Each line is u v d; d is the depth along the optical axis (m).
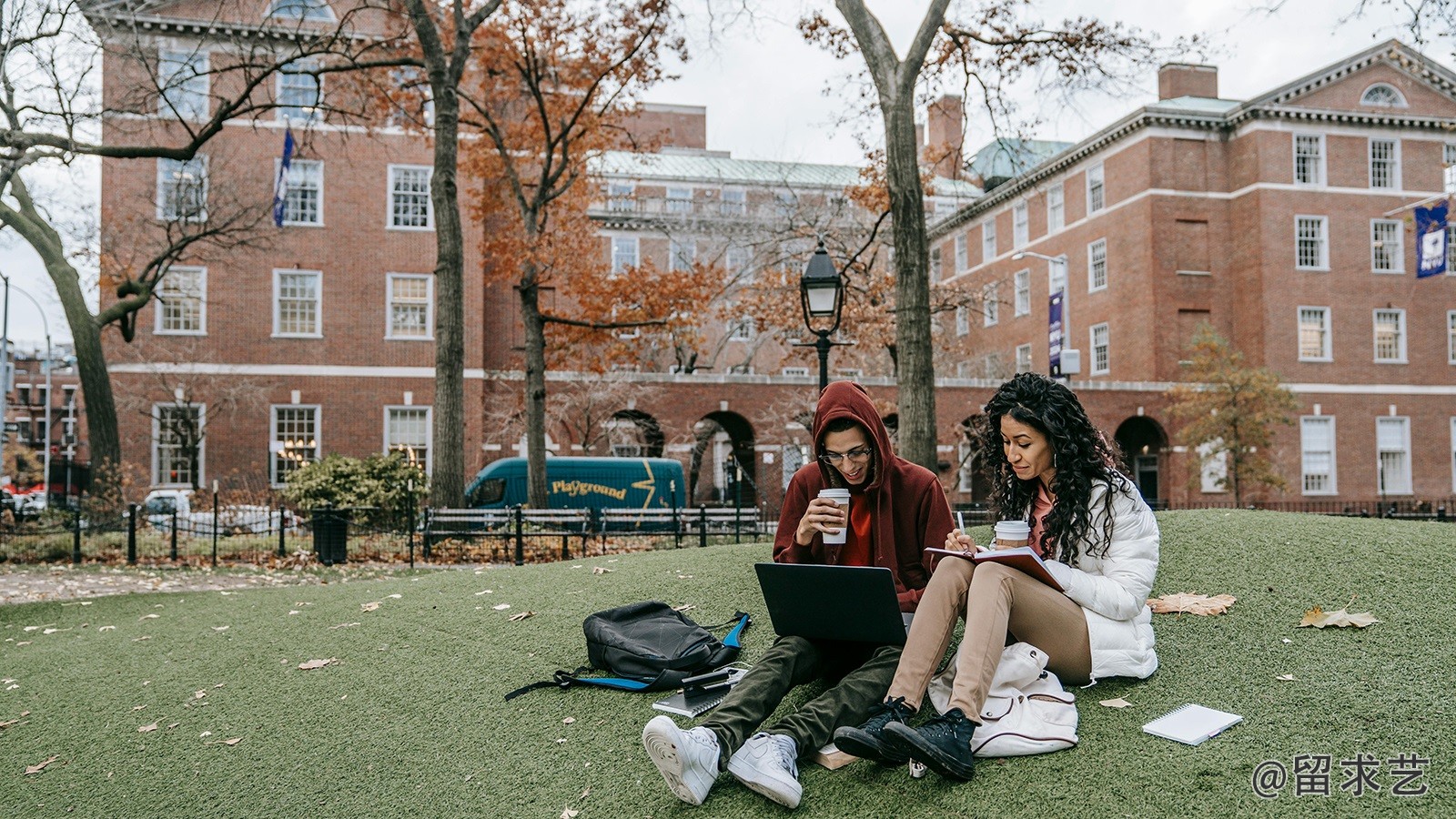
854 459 3.93
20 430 69.06
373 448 29.06
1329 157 33.69
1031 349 40.75
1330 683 3.82
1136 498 3.81
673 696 4.41
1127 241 34.59
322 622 6.92
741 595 6.21
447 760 4.11
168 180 27.44
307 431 28.77
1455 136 34.72
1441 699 3.56
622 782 3.64
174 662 6.28
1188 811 2.89
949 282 47.84
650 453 33.56
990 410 4.02
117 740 4.83
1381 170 34.41
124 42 16.64
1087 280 36.91
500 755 4.07
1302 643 4.36
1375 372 33.84
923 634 3.45
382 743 4.38
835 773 3.43
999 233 43.47
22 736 5.04
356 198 29.38
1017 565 3.54
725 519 16.28
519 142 22.14
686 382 30.97
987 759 3.38
